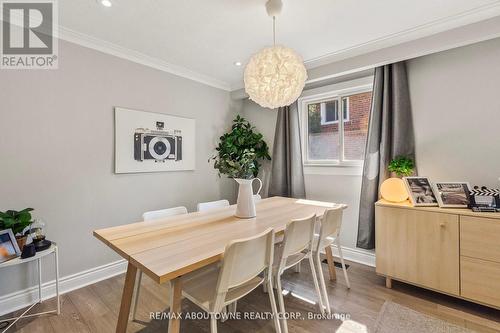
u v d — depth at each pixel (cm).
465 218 187
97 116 245
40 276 207
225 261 118
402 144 249
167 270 105
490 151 214
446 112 234
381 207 228
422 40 221
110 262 257
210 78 351
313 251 212
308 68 297
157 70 294
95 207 245
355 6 187
